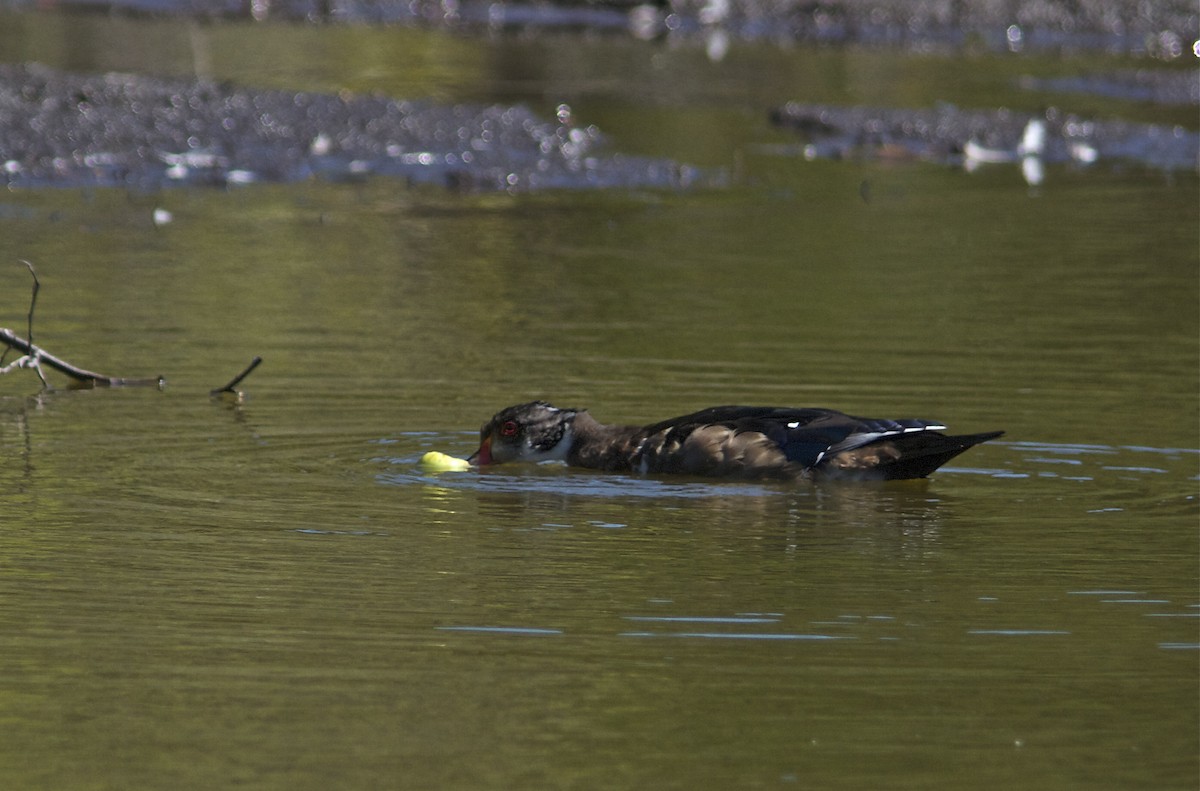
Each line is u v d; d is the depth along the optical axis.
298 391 18.53
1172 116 42.16
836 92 43.12
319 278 24.45
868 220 30.08
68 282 23.58
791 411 16.28
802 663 11.05
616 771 9.50
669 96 42.06
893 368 19.88
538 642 11.35
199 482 15.16
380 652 11.12
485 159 34.44
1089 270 26.02
